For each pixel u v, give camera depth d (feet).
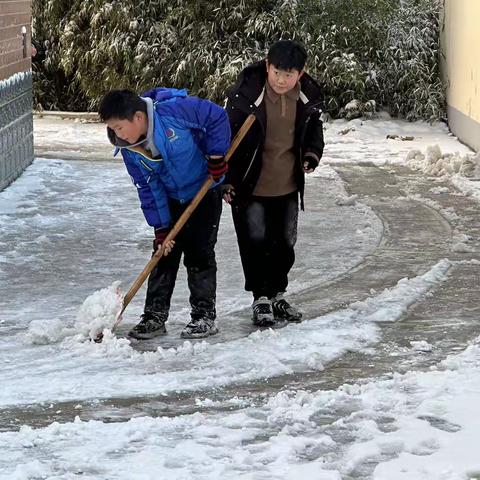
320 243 27.27
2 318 20.51
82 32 58.59
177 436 13.67
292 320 19.94
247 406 15.19
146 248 26.84
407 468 12.37
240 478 12.14
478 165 39.22
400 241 27.58
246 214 19.51
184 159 17.78
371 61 56.29
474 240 27.76
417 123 54.90
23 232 28.50
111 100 17.06
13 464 12.69
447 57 53.98
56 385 16.07
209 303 19.06
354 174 39.52
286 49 18.22
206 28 56.54
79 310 19.22
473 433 13.51
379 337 18.79
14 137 37.19
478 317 20.17
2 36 35.63
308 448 13.15
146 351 18.11
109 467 12.56
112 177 38.17
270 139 19.07
